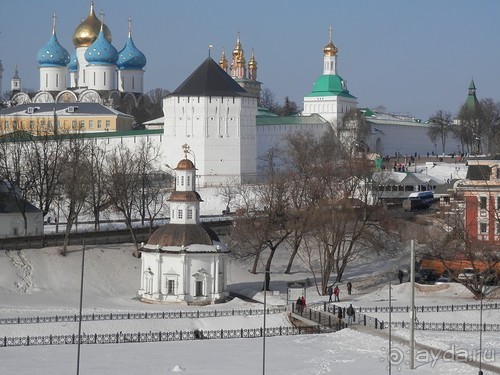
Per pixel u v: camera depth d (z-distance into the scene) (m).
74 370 109.31
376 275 175.88
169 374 107.81
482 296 142.88
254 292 164.50
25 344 123.88
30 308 145.12
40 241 178.00
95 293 163.25
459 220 166.88
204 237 158.25
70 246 177.38
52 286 163.62
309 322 135.75
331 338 125.62
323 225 170.62
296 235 176.75
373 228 196.38
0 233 188.38
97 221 197.25
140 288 163.00
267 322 137.75
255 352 118.25
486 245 161.12
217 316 139.75
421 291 158.50
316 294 162.25
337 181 194.75
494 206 173.12
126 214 193.50
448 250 167.25
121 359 115.25
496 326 133.88
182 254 155.75
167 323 135.50
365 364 111.12
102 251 176.38
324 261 169.75
